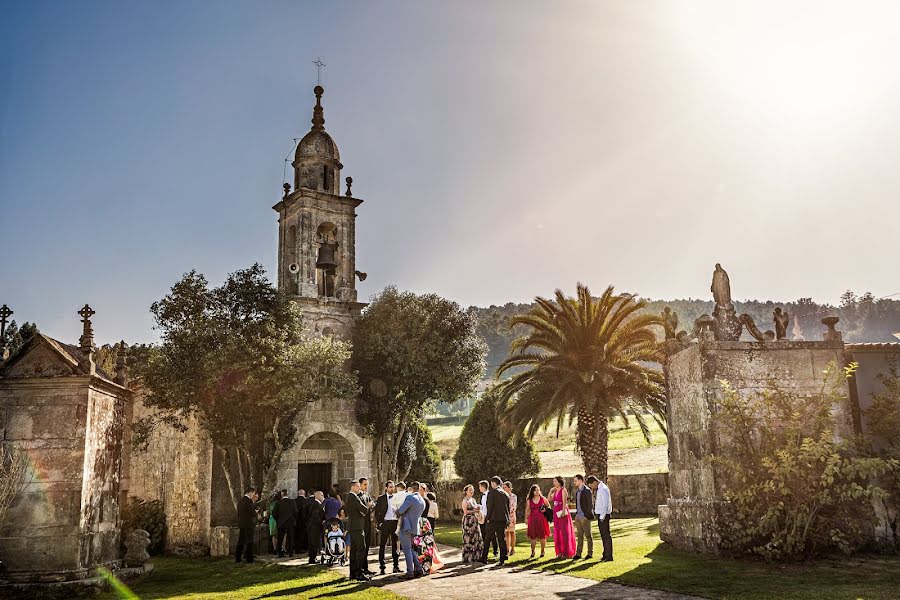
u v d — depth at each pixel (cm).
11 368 1546
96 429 1605
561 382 2853
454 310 3275
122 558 1962
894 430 1720
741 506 1599
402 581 1496
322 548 1964
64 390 1549
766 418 1605
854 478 1617
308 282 3238
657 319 2852
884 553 1617
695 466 1755
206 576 1805
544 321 3055
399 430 3203
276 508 2267
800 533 1543
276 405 2538
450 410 9488
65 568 1481
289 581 1588
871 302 16112
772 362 1744
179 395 2431
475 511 1808
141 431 2583
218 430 2512
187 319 2575
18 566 1470
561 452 5244
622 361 2927
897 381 1791
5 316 1622
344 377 2767
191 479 2661
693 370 1767
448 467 5338
